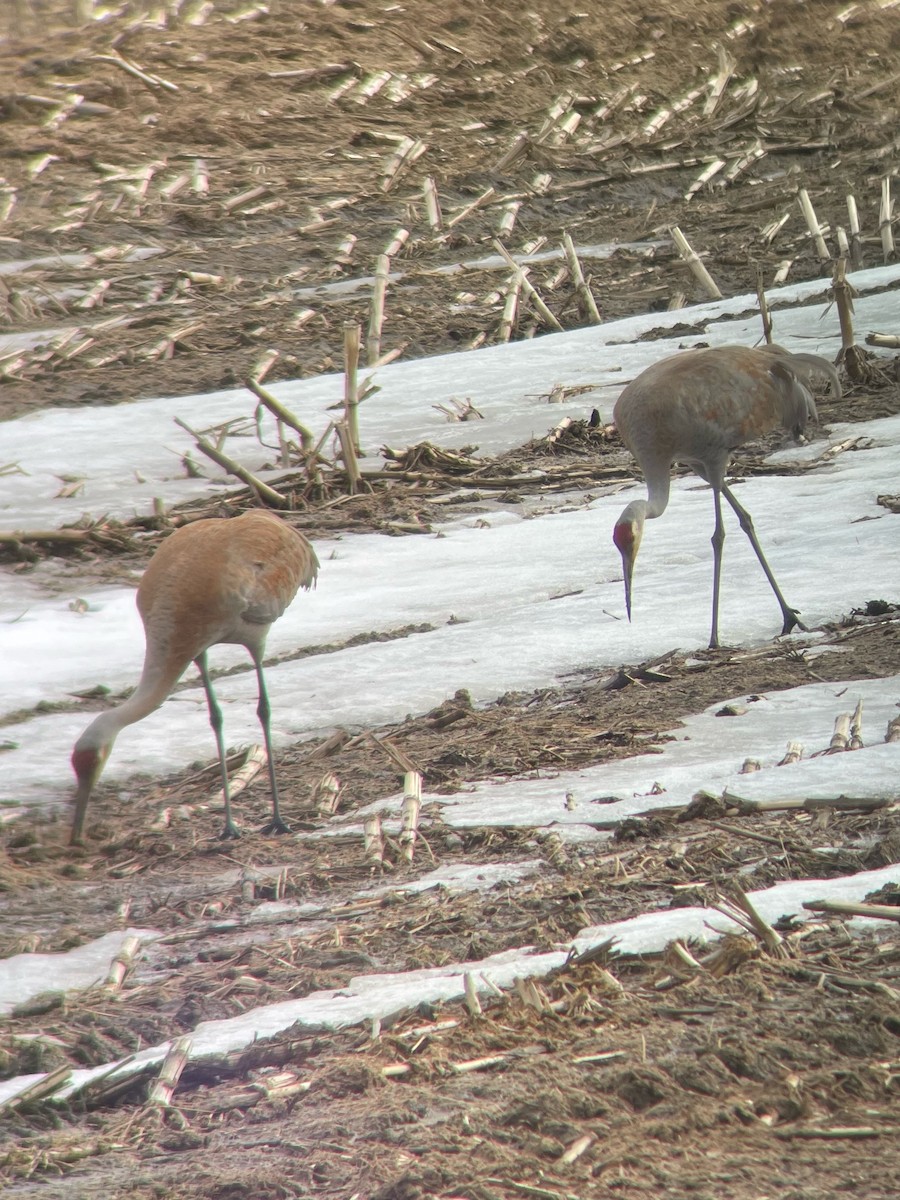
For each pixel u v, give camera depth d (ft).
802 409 50.37
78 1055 25.34
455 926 28.58
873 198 117.39
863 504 58.34
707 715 40.09
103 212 118.42
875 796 32.12
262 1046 24.06
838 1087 20.80
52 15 152.05
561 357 87.35
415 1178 18.97
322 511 68.85
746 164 131.64
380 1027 24.06
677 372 48.32
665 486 48.34
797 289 93.76
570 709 42.37
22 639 55.36
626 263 109.29
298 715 45.37
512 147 131.23
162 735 45.29
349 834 35.40
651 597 51.29
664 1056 21.68
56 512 69.77
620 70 154.20
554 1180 18.80
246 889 32.65
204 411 83.10
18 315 100.32
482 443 75.87
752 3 168.04
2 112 132.77
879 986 23.24
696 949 25.59
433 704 44.68
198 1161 20.62
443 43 153.58
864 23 167.53
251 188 124.06
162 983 28.09
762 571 52.16
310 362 91.86
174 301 103.24
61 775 42.47
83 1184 20.31
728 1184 18.45
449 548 61.26
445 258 112.78
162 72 142.72
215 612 37.32
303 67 146.20
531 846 32.50
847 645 44.14
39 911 32.65
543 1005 23.75
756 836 30.60
